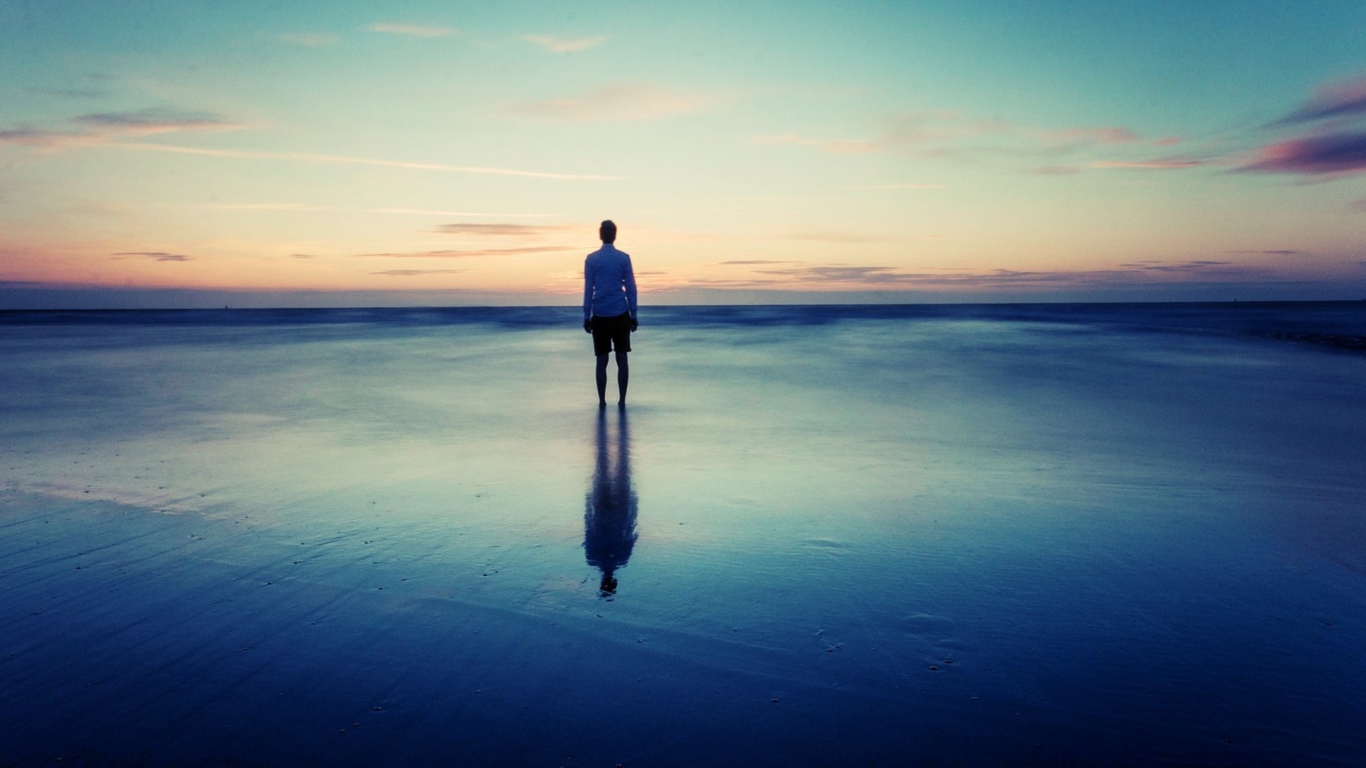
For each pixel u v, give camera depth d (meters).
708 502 3.73
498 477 4.26
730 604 2.51
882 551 3.02
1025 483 4.10
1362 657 2.15
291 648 2.22
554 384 8.65
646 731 1.81
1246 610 2.46
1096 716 1.86
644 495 3.87
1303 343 14.40
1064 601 2.53
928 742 1.76
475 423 6.06
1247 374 9.40
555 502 3.74
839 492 3.92
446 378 9.27
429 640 2.26
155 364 11.14
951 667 2.10
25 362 11.45
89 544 3.11
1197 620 2.39
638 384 8.58
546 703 1.93
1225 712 1.88
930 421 6.10
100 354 12.99
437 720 1.86
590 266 6.82
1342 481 4.13
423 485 4.07
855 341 15.66
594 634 2.30
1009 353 12.61
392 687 2.01
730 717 1.86
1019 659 2.14
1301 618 2.40
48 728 1.83
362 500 3.77
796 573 2.78
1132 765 1.68
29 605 2.51
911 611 2.45
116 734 1.81
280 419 6.25
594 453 4.91
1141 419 6.17
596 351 6.95
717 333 18.89
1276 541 3.13
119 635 2.30
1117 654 2.17
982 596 2.57
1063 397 7.46
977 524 3.37
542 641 2.25
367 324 26.36
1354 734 1.79
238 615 2.43
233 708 1.91
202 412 6.62
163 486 4.04
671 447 5.09
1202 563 2.88
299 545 3.09
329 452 4.94
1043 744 1.75
